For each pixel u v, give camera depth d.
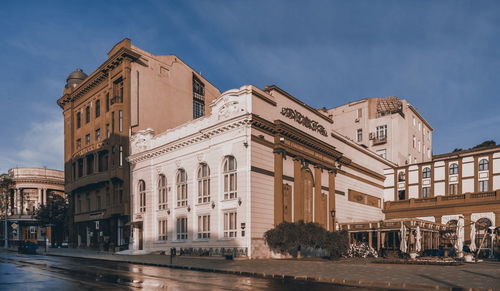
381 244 42.94
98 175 48.72
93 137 51.38
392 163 60.78
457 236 37.50
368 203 52.59
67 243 60.94
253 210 31.72
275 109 35.50
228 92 34.47
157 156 42.06
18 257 34.53
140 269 23.69
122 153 45.47
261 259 31.08
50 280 17.20
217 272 22.55
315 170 40.19
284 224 32.16
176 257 33.94
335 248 32.66
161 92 49.50
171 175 39.94
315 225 32.91
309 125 40.34
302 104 39.50
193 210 36.81
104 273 20.69
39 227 80.31
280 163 34.56
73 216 56.34
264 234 32.47
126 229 44.72
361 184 51.09
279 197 34.06
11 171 83.31
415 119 70.06
